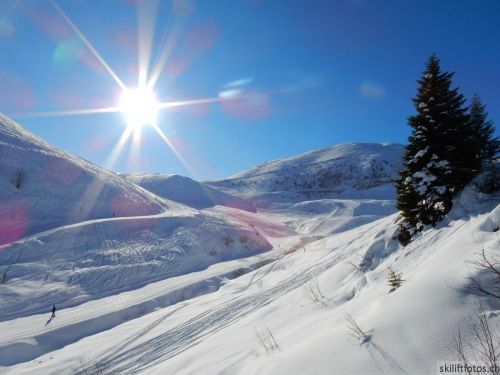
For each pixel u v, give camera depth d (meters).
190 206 79.69
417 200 10.65
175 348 12.04
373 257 10.63
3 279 29.94
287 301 10.94
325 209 93.38
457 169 10.20
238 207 95.50
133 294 29.56
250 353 6.98
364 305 6.25
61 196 50.34
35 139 61.84
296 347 5.74
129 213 53.97
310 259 24.67
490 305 4.07
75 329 22.44
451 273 5.00
